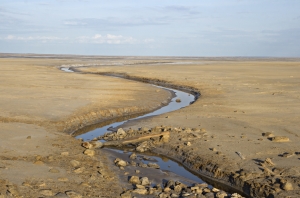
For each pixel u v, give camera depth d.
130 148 13.21
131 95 24.28
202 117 16.91
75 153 11.66
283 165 10.26
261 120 16.14
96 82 32.06
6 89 24.95
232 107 19.75
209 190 9.08
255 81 34.72
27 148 11.62
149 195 8.67
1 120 15.32
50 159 10.69
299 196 8.39
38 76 37.03
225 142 12.65
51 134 13.77
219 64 77.69
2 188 7.92
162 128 14.55
